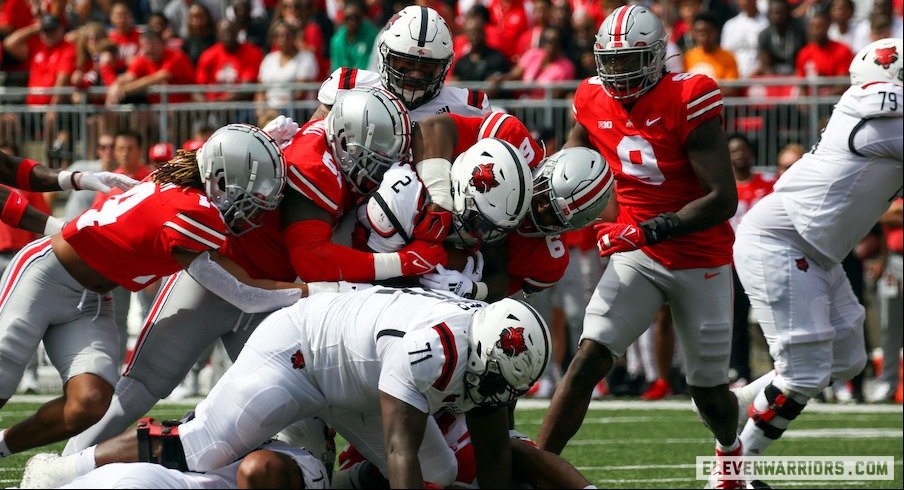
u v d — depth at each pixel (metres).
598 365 20.33
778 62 40.47
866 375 38.66
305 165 17.42
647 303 20.39
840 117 21.02
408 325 15.31
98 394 17.44
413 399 15.04
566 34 41.00
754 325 38.38
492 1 45.06
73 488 15.23
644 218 20.39
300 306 16.62
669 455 25.23
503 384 14.99
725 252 20.31
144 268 17.52
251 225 17.66
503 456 16.03
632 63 19.47
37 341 17.77
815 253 21.06
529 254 18.64
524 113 39.09
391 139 17.45
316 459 16.42
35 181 19.27
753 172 35.03
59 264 17.73
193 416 16.56
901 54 20.67
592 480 22.50
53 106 41.53
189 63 42.09
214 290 17.33
